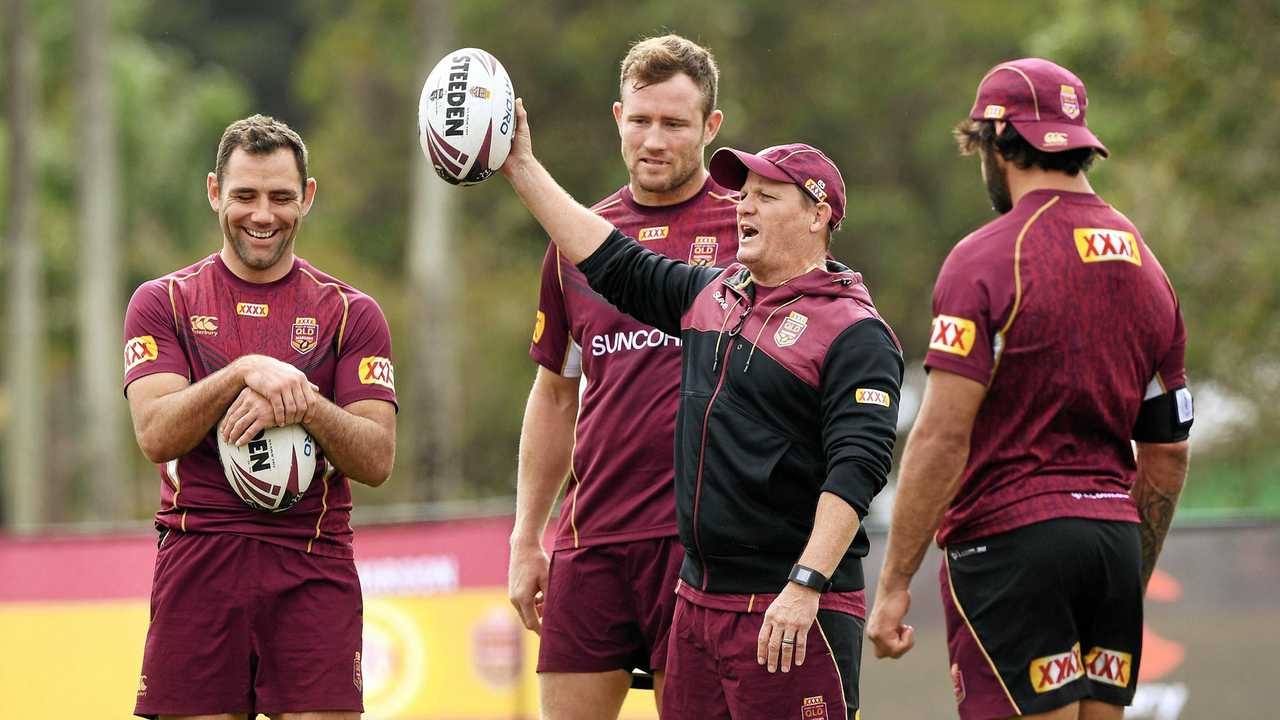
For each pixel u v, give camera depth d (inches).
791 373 698.2
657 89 788.6
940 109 4571.9
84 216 3882.9
